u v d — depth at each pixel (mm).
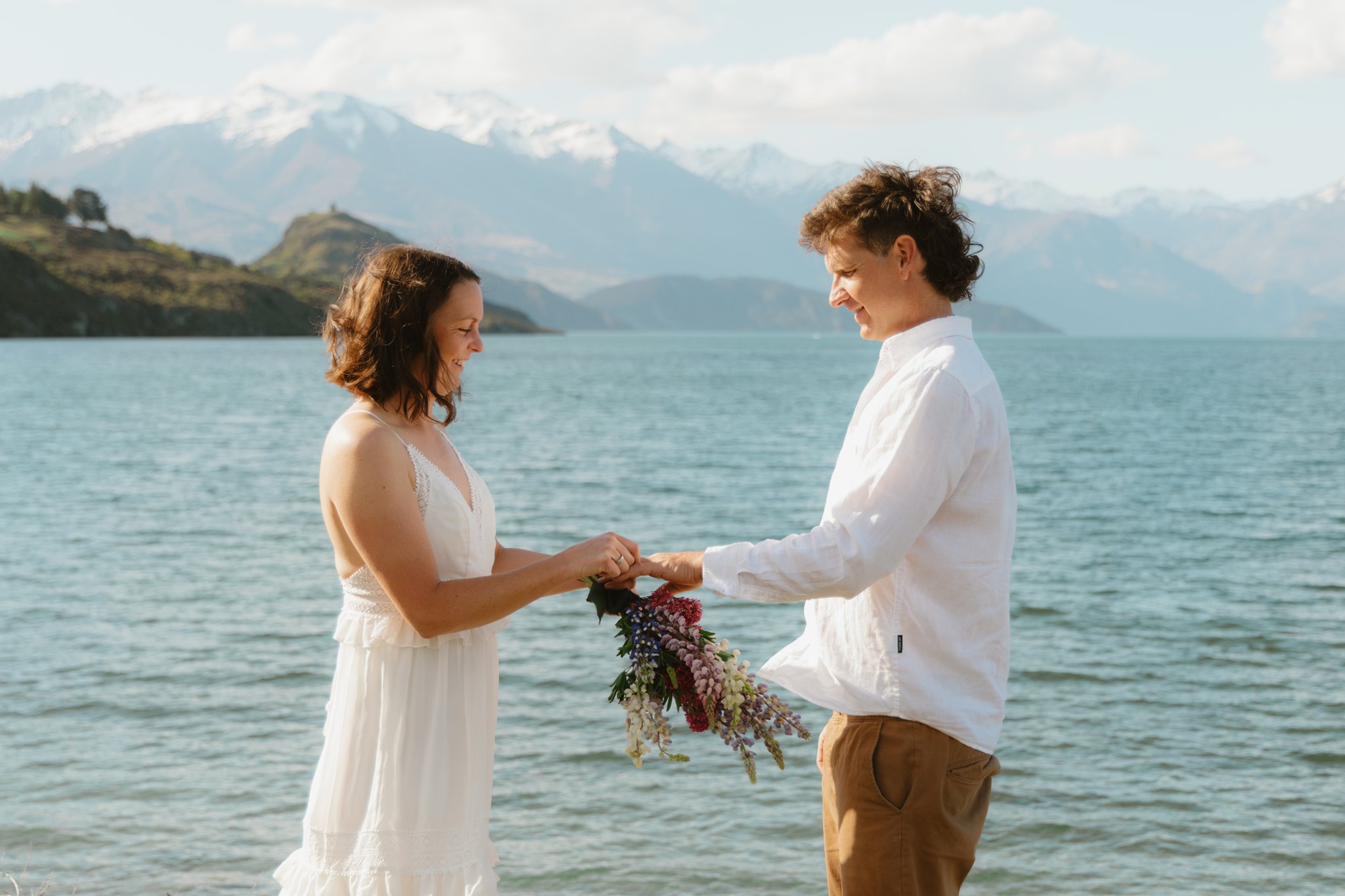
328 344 2797
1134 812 6184
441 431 2959
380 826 2740
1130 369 95438
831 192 2873
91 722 7527
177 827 5930
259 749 7066
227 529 16016
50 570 12922
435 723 2781
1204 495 20438
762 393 55594
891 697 2777
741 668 2859
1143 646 9578
